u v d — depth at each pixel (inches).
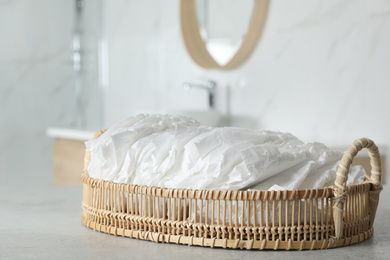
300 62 89.5
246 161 35.9
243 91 99.8
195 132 38.6
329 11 84.7
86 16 135.1
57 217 48.2
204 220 37.1
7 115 128.3
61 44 133.9
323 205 36.9
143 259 34.4
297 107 90.4
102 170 41.9
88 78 136.5
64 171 104.0
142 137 41.0
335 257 35.2
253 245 36.1
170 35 114.3
